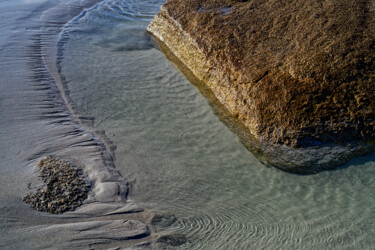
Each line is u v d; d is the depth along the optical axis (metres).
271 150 4.80
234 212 4.01
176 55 7.53
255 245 3.61
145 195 4.17
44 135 4.96
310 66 5.08
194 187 4.34
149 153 4.85
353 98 4.81
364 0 6.00
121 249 3.41
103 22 9.59
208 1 7.50
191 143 5.11
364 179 4.30
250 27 6.27
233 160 4.80
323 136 4.69
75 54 7.58
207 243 3.61
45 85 6.25
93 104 5.87
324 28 5.54
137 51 7.91
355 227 3.75
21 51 7.42
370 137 4.68
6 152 4.54
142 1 11.54
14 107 5.53
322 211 3.98
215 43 6.33
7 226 3.49
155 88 6.46
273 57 5.52
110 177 4.34
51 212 3.73
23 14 9.62
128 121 5.52
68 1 11.09
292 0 6.44
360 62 5.00
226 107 5.78
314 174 4.45
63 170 4.30
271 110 4.99
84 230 3.57
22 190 3.93
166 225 3.77
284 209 4.04
